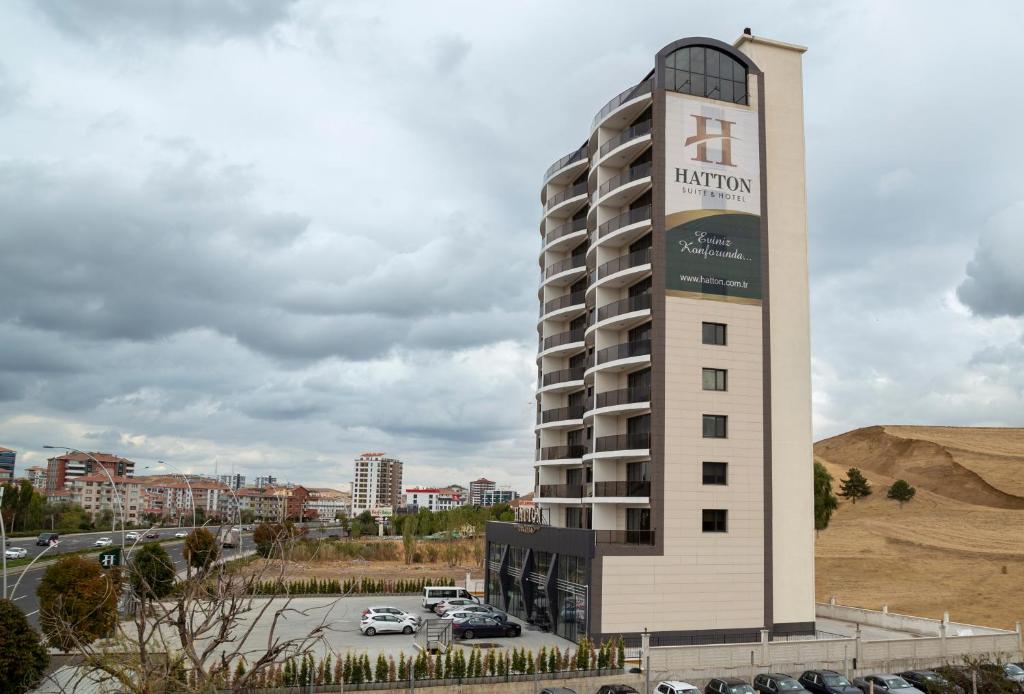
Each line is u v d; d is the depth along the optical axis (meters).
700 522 46.53
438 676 35.62
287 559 18.69
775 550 48.44
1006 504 145.50
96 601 38.50
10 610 32.69
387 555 103.75
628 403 49.41
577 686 35.94
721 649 37.78
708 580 46.22
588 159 61.72
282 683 33.72
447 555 102.75
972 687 33.62
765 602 47.09
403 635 50.06
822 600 74.06
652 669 36.66
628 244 53.84
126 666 16.72
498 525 62.66
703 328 48.47
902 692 34.50
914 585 78.00
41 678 32.84
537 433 68.56
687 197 49.34
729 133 50.84
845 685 35.00
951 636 44.66
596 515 51.03
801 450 49.94
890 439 192.00
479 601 61.31
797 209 52.19
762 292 49.91
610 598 44.72
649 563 45.44
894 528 112.69
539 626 52.25
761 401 48.75
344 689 34.19
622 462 51.84
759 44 53.34
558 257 66.75
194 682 17.31
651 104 51.59
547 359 65.50
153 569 51.03
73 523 147.12
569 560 48.28
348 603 64.00
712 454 47.41
